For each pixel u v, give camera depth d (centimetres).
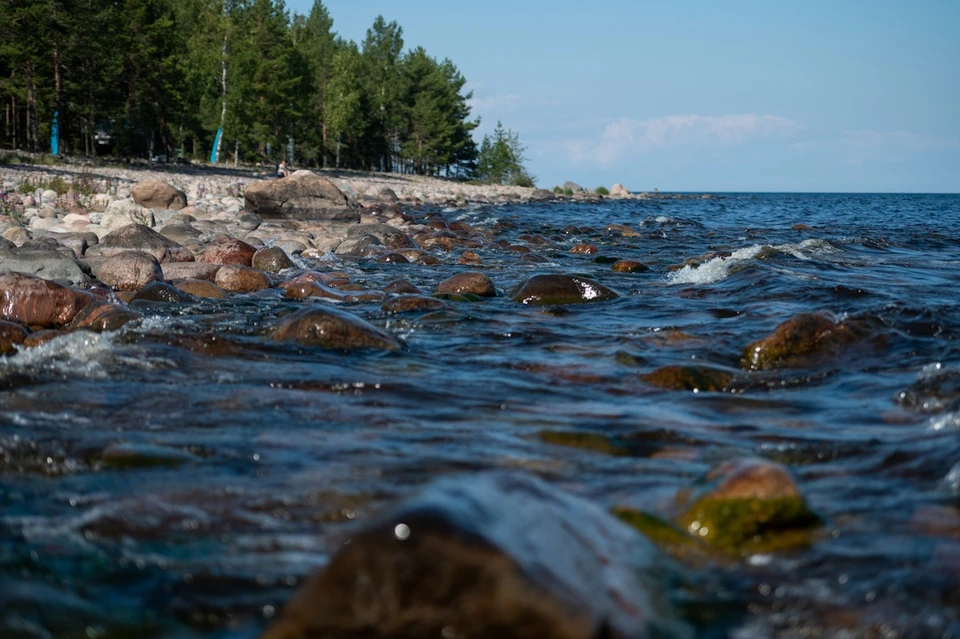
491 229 2214
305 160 7606
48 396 478
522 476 265
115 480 346
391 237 1641
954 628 229
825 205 5838
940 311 704
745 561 271
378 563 199
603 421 445
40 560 267
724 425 440
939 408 454
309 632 200
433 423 443
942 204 7112
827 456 384
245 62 5884
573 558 219
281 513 314
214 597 247
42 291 755
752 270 1041
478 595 194
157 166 5153
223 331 680
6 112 5416
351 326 643
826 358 590
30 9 4212
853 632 229
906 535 288
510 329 732
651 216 3309
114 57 4822
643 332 714
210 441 402
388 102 7900
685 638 221
